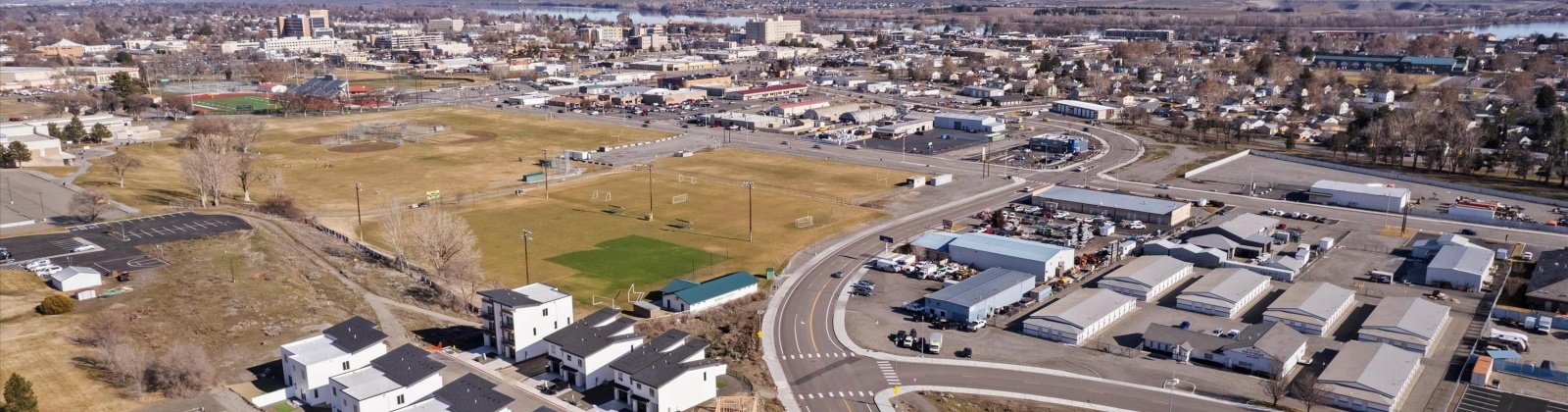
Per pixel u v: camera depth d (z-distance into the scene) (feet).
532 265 551.18
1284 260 542.98
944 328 453.17
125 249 526.16
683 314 465.47
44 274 474.90
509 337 406.62
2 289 451.53
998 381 391.24
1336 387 367.66
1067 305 461.78
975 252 548.72
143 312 428.56
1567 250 540.93
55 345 390.63
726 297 488.02
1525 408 356.18
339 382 351.46
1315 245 590.55
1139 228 643.04
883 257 554.05
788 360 414.00
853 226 645.10
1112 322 460.55
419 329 440.04
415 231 529.86
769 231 632.38
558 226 643.86
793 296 499.51
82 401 347.77
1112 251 564.71
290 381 371.35
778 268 549.13
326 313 445.37
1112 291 487.61
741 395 367.66
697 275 534.78
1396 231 627.05
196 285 465.06
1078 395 376.07
